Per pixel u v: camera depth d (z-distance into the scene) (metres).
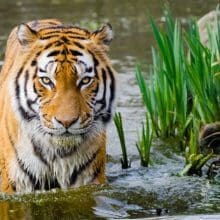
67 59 10.23
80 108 10.05
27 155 10.54
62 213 10.20
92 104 10.26
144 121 14.17
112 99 10.52
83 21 22.59
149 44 20.06
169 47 13.42
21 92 10.35
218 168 11.98
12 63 11.15
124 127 13.91
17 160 10.61
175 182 11.41
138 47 19.81
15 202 10.54
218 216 9.94
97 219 9.99
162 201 10.68
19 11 24.17
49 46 10.36
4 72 11.58
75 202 10.52
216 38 13.34
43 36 10.49
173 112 13.25
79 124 10.05
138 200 10.69
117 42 20.41
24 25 10.43
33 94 10.23
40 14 23.66
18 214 10.19
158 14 23.41
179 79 13.27
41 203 10.48
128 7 24.73
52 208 10.32
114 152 12.74
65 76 10.14
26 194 10.68
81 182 10.76
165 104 13.41
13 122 10.52
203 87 13.04
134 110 14.85
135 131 13.70
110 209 10.37
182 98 13.25
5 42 19.94
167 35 13.54
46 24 11.67
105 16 23.41
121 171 11.94
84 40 10.50
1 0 26.33
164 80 13.41
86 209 10.32
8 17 23.27
